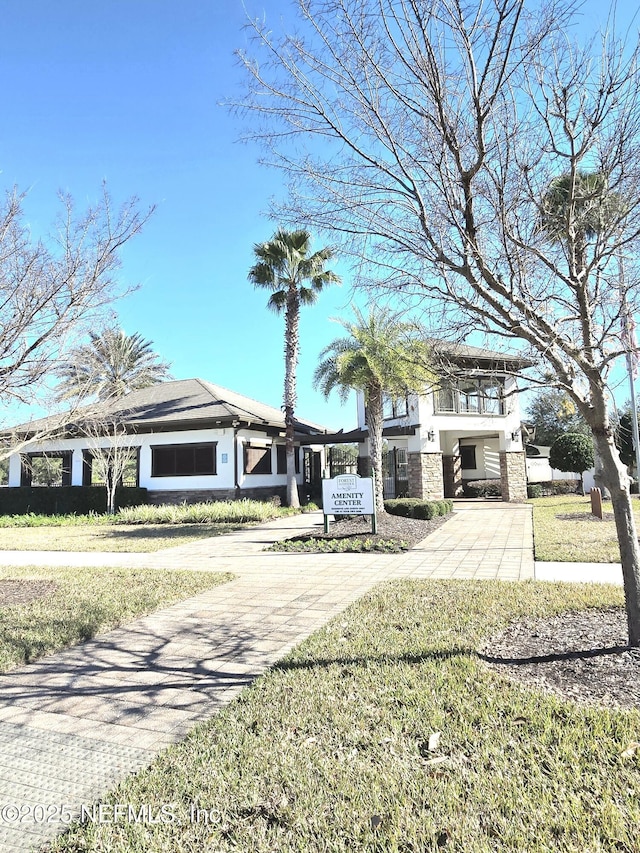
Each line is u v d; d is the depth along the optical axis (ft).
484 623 18.43
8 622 20.79
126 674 15.78
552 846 7.73
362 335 50.16
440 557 33.76
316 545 39.45
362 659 15.49
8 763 11.10
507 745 10.57
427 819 8.45
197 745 11.26
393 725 11.50
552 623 17.98
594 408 14.76
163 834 8.50
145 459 74.54
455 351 16.67
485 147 12.92
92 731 12.39
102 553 41.27
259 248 75.05
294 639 18.30
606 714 11.36
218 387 85.51
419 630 17.97
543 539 38.65
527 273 14.49
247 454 73.51
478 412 79.87
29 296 20.98
